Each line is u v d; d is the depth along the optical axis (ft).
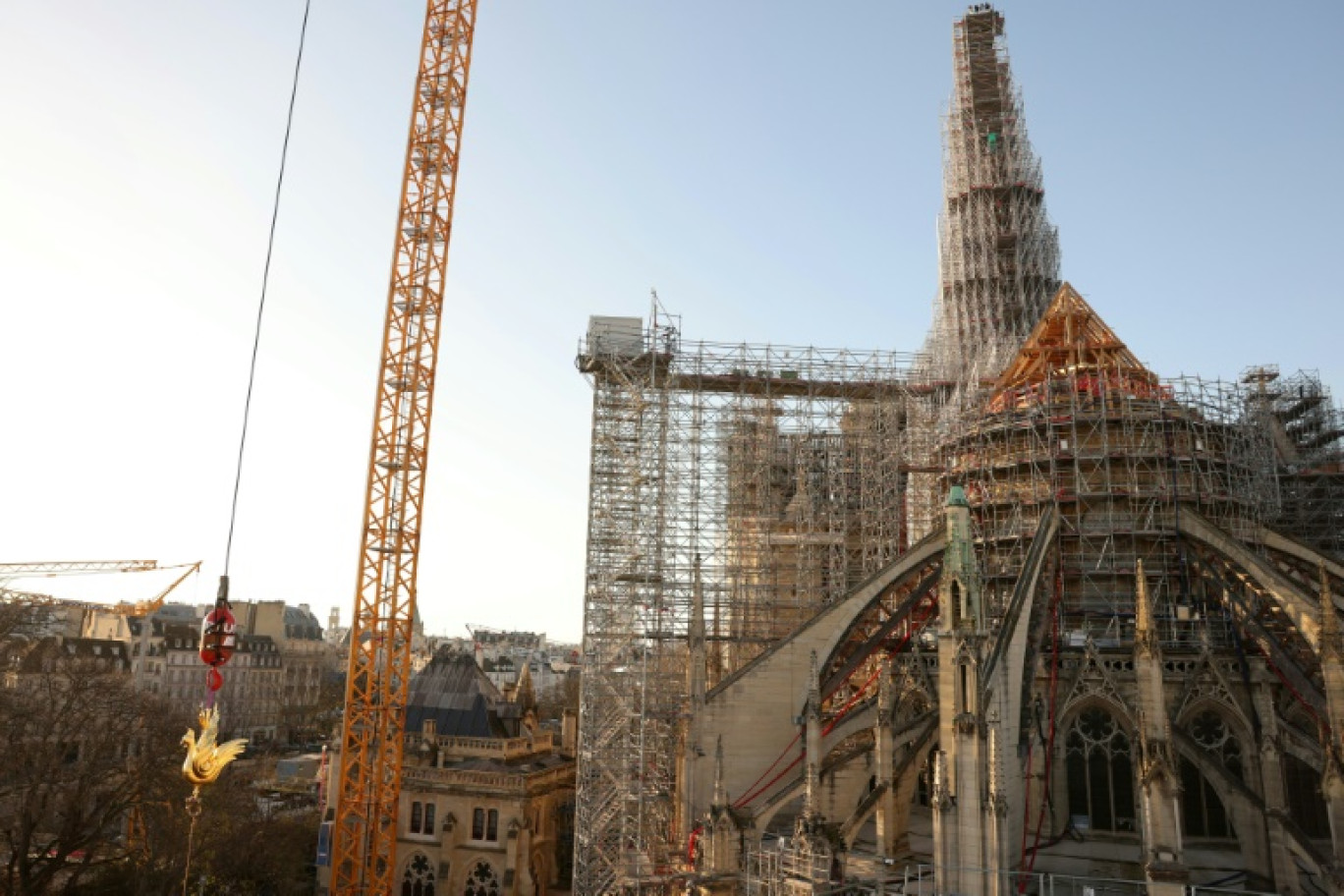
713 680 280.72
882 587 218.18
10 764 226.17
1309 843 143.02
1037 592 185.88
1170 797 128.16
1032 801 165.58
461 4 257.75
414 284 245.24
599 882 221.66
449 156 252.62
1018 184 349.82
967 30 376.27
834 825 173.88
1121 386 217.77
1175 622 192.13
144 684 495.41
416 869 254.27
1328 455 286.66
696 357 264.31
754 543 273.75
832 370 278.26
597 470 251.19
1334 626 138.51
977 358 320.29
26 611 306.76
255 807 267.18
